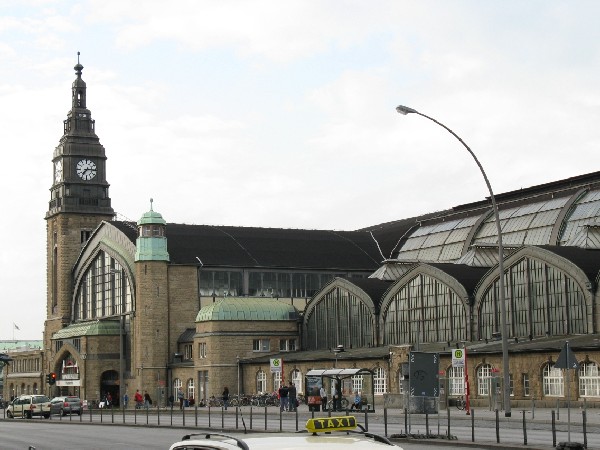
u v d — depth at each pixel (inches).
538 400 2723.9
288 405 2970.0
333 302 4148.6
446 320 3548.2
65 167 5354.3
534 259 3191.4
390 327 3831.2
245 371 4104.3
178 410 3713.1
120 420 2849.4
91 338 4692.4
